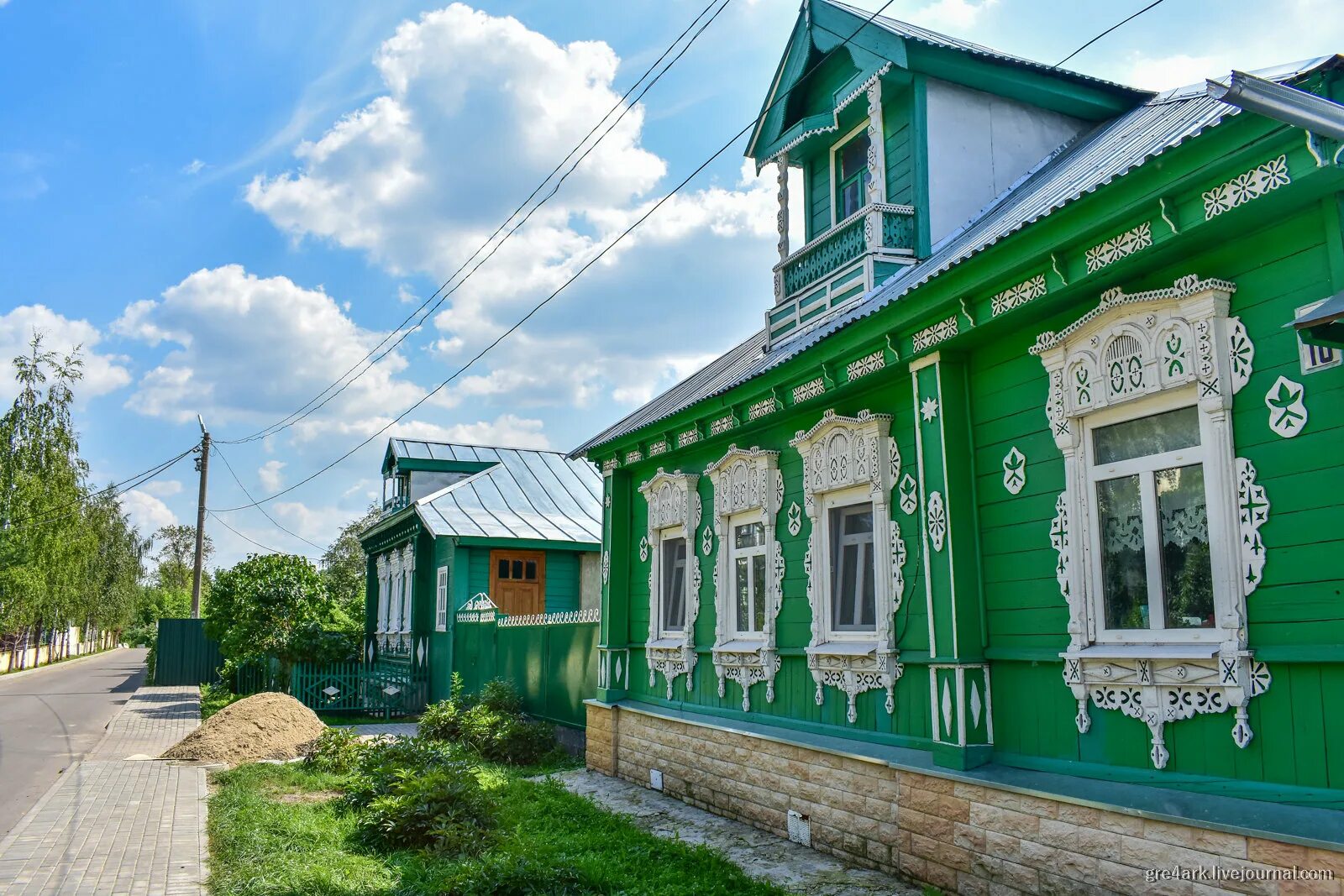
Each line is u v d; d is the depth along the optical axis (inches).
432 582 896.9
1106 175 225.8
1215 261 212.5
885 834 295.7
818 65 408.2
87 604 1942.7
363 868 299.3
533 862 277.7
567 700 585.6
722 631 414.3
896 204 389.1
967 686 267.9
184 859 307.9
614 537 521.0
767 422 390.3
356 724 786.8
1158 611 221.3
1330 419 187.3
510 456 1013.2
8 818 411.5
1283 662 190.4
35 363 1541.6
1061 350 250.2
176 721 771.4
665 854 317.1
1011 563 266.4
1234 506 203.0
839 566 346.6
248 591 900.6
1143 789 215.8
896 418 318.0
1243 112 181.6
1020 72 399.5
